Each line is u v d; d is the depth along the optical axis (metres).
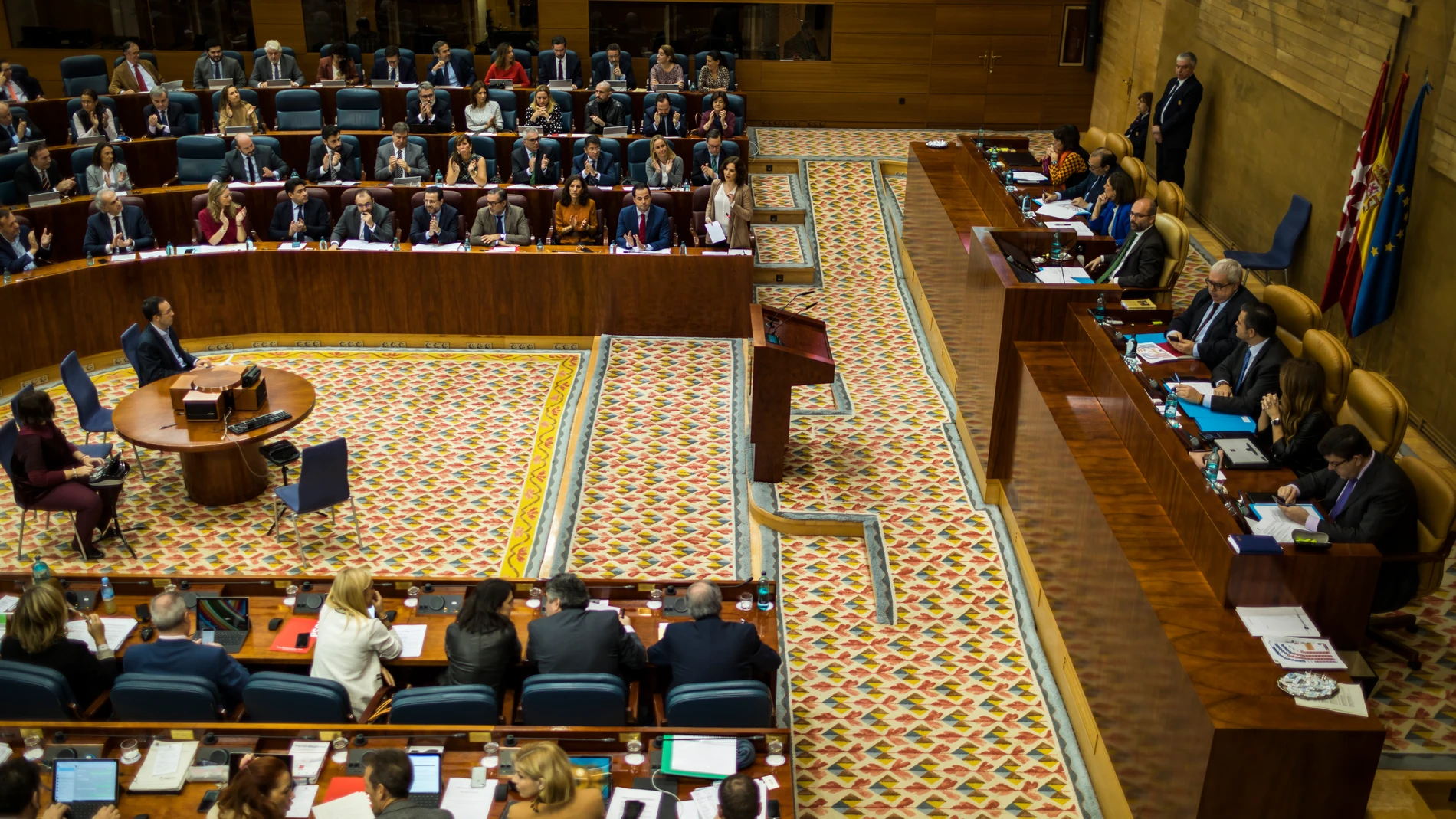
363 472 9.47
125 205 11.48
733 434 9.97
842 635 7.60
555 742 5.43
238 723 5.47
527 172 12.77
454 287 11.46
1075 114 16.84
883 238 13.48
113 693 5.54
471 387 10.88
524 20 16.67
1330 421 6.77
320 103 14.31
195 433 8.54
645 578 8.16
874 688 7.14
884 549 8.36
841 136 16.48
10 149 13.35
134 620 6.48
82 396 9.12
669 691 5.62
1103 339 7.70
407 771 4.82
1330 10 9.92
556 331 11.66
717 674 5.80
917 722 6.87
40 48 17.00
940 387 10.58
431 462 9.62
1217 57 12.39
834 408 10.16
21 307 10.52
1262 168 11.39
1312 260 10.38
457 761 5.39
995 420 8.59
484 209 11.56
